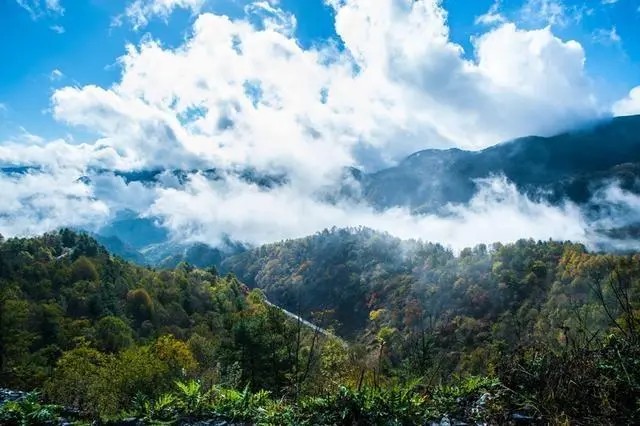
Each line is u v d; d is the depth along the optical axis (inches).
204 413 300.2
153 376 1066.1
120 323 3494.1
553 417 211.0
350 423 245.4
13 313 2197.3
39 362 2438.5
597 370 236.4
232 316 3201.3
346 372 605.6
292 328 1449.3
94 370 1553.9
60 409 350.6
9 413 314.3
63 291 3988.7
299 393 338.0
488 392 256.4
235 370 914.1
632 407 211.5
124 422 303.3
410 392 273.7
